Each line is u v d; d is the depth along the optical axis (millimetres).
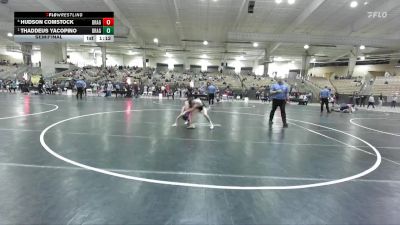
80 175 3766
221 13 26750
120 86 26750
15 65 44562
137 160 4570
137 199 3068
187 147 5668
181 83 37688
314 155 5410
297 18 27000
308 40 29125
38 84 27125
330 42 29047
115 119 9523
